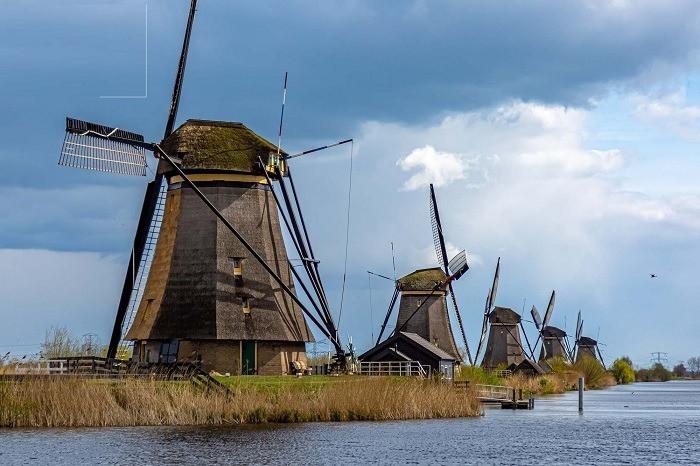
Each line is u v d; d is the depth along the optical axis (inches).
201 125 3031.5
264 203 3038.9
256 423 2345.0
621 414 3368.6
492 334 6348.4
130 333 2997.0
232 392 2396.7
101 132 2696.9
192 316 2876.5
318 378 2770.7
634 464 1915.6
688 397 5374.0
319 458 1863.9
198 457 1819.6
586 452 2090.3
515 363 6259.8
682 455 2059.5
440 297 4530.0
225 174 2972.4
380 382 2694.4
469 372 4005.9
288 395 2443.4
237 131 3046.3
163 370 2423.7
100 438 2017.7
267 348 2945.4
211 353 2869.1
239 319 2896.2
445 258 4611.2
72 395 2192.4
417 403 2719.0
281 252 3073.3
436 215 4621.1
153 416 2231.8
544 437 2381.9
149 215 2962.6
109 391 2252.7
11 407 2167.8
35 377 2215.8
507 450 2082.9
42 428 2142.0
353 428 2345.0
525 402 3661.4
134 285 2928.2
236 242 2965.1
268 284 2984.7
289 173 3085.6
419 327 4485.7
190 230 2957.7
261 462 1790.1
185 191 2989.7
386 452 1973.4
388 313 4544.8
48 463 1723.7
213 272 2915.8
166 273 2955.2
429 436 2273.6
